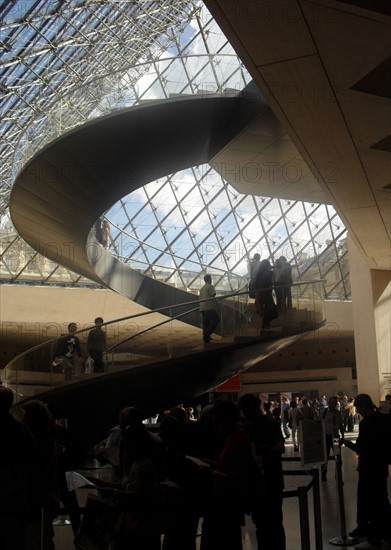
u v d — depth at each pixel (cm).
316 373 4697
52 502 667
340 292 4956
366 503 805
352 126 1431
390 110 1336
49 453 678
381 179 1830
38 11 2698
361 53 1088
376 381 3366
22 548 577
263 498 624
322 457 754
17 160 2106
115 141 1775
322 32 1019
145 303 2738
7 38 2791
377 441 809
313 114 1369
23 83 3100
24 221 2352
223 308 1773
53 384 1603
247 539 877
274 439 757
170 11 3331
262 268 1911
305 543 645
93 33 3095
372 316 3422
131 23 3222
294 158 2041
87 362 1623
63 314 3978
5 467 575
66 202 2050
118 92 1733
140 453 633
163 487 620
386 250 2873
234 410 630
